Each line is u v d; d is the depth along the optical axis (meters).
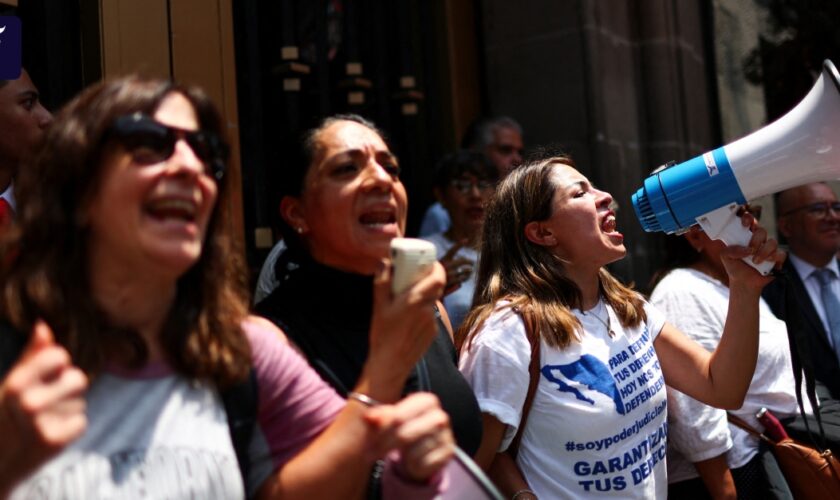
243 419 1.24
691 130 4.97
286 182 1.73
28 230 1.16
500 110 4.59
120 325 1.18
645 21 4.86
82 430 0.96
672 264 2.93
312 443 1.29
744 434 2.59
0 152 2.24
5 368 1.09
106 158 1.16
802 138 1.95
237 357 1.25
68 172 1.16
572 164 2.31
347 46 3.87
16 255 1.16
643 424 2.05
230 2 3.21
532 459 2.00
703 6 5.47
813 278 3.69
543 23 4.49
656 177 2.14
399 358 1.31
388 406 1.24
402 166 4.12
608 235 2.16
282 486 1.24
